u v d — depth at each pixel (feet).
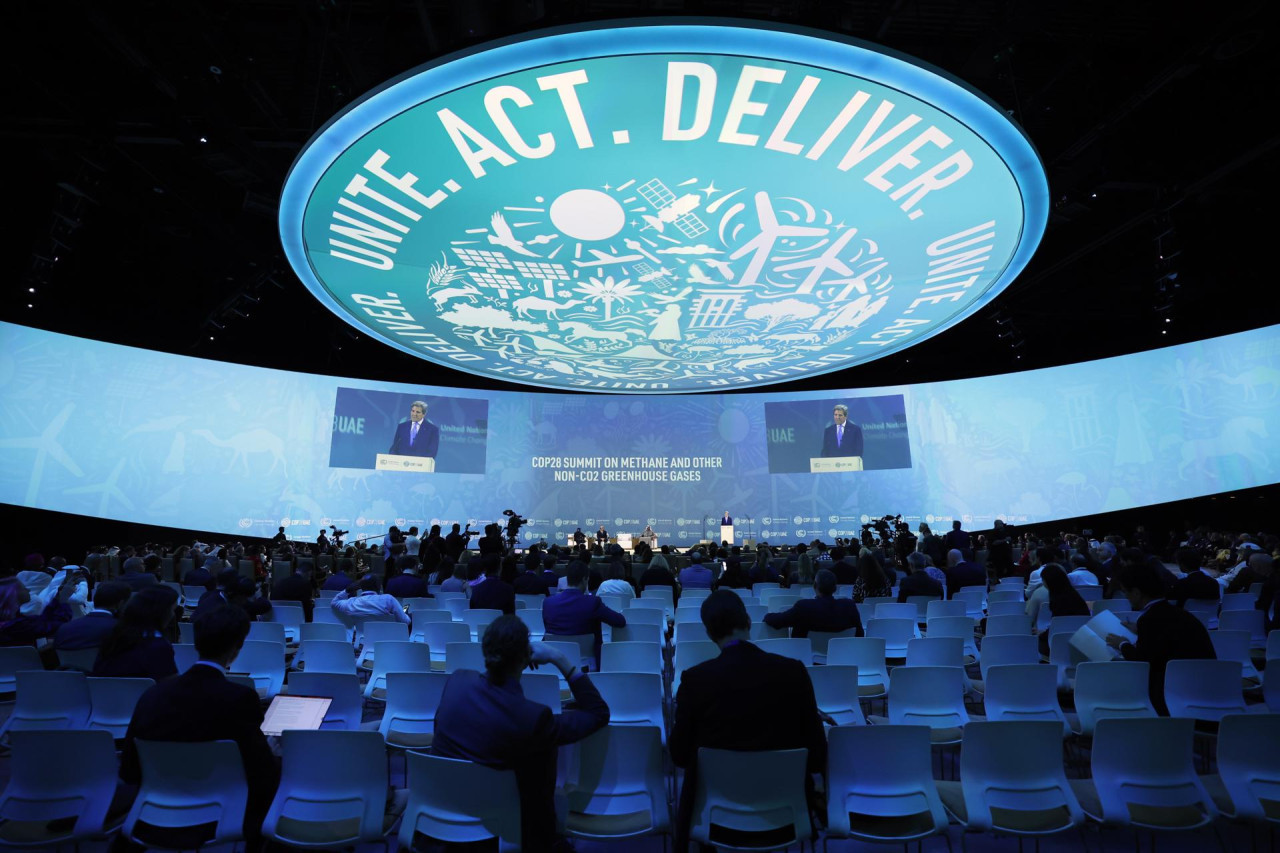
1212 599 24.71
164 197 49.88
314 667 18.35
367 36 38.96
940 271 33.78
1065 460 64.23
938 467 67.62
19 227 52.80
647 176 25.23
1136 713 14.74
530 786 9.36
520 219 28.17
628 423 70.28
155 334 65.16
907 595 27.20
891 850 13.32
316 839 10.35
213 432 60.75
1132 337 73.10
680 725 10.32
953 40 38.19
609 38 18.57
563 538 67.87
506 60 19.13
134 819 10.12
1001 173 25.04
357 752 10.39
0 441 52.95
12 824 10.91
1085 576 30.55
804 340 43.80
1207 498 68.85
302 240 29.37
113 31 35.14
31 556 29.71
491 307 37.70
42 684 14.40
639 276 33.68
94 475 55.98
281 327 71.41
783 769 9.90
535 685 13.79
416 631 23.07
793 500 68.95
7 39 36.63
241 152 43.29
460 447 67.87
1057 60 40.40
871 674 18.29
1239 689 14.34
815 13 30.53
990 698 14.92
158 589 14.78
